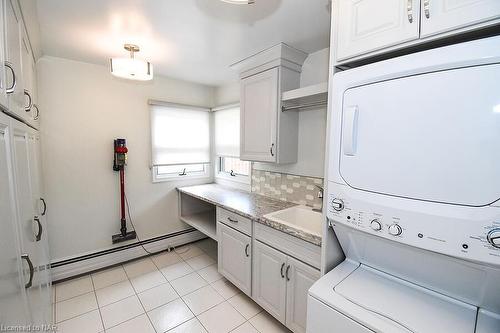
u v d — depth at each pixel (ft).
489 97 2.15
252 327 5.81
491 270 2.38
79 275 7.87
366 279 3.46
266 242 5.83
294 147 7.20
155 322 5.91
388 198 2.83
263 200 7.84
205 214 10.48
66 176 7.55
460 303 2.93
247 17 4.95
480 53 2.16
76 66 7.50
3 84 2.62
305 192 7.15
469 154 2.27
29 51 5.03
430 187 2.52
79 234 7.90
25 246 3.26
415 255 2.94
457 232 2.37
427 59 2.46
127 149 8.41
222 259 7.47
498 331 2.50
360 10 3.15
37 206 4.77
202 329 5.72
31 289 3.37
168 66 7.99
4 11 2.80
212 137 10.89
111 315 6.13
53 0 4.33
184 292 7.13
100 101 8.00
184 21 5.10
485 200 2.21
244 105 7.70
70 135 7.54
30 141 4.53
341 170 3.29
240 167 9.91
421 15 2.65
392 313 2.78
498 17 2.20
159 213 9.64
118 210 8.61
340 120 3.27
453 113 2.35
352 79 3.09
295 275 5.12
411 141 2.63
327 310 3.02
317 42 6.10
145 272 8.20
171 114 9.60
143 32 5.61
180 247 10.20
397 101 2.71
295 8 4.59
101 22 5.14
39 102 6.95
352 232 3.42
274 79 6.64
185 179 10.24
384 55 3.12
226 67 8.05
